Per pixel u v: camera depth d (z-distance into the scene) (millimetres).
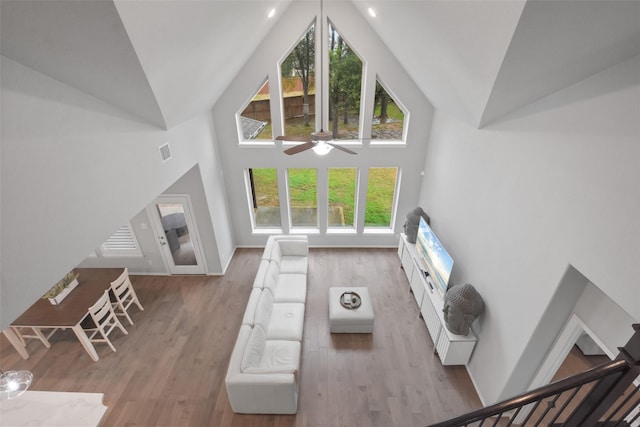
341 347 4609
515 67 2498
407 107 5594
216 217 5855
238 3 3078
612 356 2473
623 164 2049
